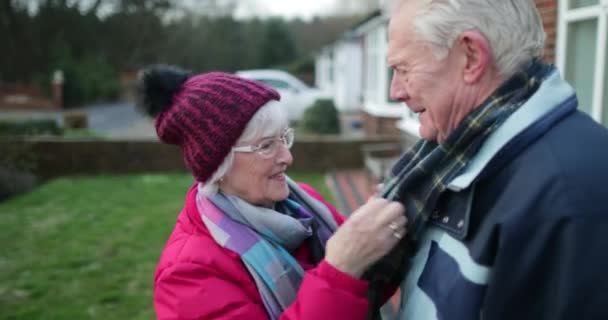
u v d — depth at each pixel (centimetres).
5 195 664
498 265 85
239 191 132
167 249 132
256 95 126
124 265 415
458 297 93
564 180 82
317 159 843
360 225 105
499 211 88
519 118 91
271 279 122
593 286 77
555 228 80
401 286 115
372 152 759
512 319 85
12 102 2406
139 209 596
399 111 1013
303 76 3381
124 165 838
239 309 116
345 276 104
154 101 133
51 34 2908
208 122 124
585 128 90
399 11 102
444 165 101
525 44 94
